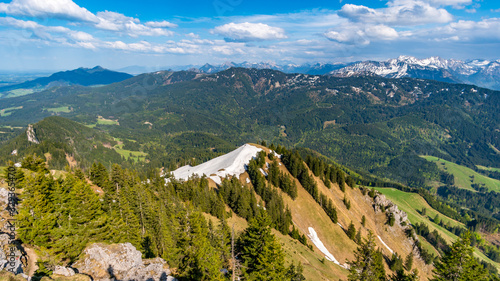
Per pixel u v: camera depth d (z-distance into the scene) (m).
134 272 39.75
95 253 40.84
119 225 52.09
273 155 159.50
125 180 95.31
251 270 41.28
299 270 55.12
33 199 39.62
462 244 42.81
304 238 105.31
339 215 140.12
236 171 146.88
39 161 64.75
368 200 173.38
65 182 49.41
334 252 115.94
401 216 165.88
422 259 152.12
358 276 51.88
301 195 137.88
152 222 64.88
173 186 118.56
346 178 181.38
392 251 140.88
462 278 41.62
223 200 111.81
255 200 116.19
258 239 40.91
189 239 48.09
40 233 37.72
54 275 33.06
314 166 160.50
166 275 41.38
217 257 48.44
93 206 47.31
